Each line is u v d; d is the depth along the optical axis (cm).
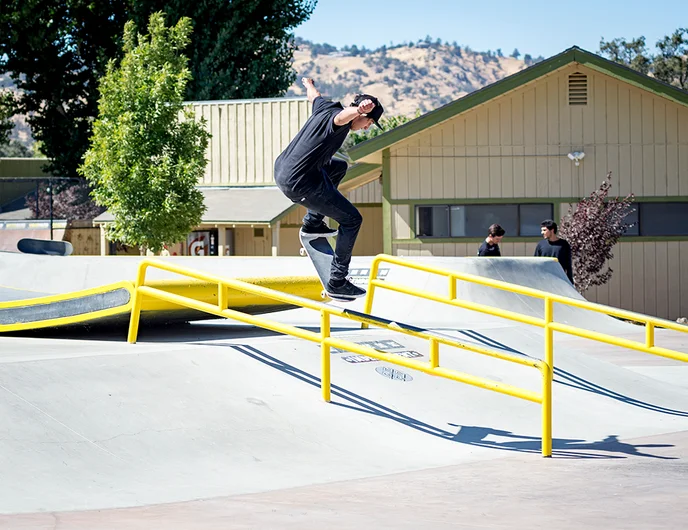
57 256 1742
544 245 1723
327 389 792
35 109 4297
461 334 1085
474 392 881
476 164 2334
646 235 2347
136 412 696
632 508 512
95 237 3528
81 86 4194
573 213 2219
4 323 973
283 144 2998
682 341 1491
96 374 732
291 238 3141
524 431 797
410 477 628
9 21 3853
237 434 701
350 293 689
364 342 947
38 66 4116
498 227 1667
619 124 2336
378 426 762
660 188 2341
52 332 1048
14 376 691
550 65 2245
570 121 2330
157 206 2373
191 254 3061
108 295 897
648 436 793
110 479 596
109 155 2380
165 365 780
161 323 1122
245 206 2850
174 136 2391
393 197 2341
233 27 3891
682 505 518
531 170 2333
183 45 2450
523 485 591
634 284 2348
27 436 627
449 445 736
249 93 3956
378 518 495
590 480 604
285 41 4219
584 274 2166
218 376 790
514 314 865
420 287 1608
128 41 2467
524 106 2331
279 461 664
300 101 2973
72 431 650
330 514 505
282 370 837
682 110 2328
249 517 498
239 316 796
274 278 1031
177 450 660
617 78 2264
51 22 3953
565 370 1017
